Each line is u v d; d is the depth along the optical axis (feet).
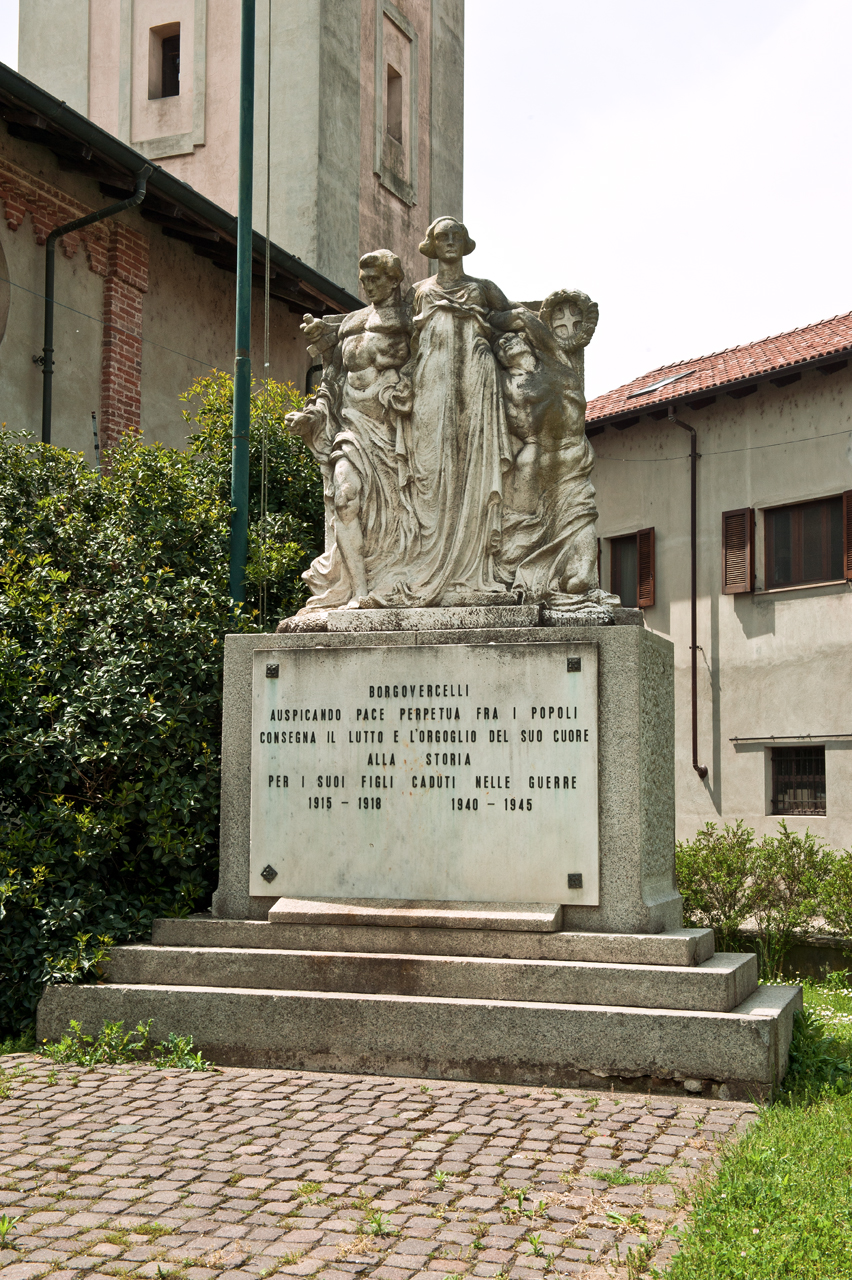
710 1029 18.80
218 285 55.62
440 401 24.17
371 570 24.52
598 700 21.67
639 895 21.18
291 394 43.55
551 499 24.29
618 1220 13.83
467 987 20.38
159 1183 14.98
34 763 24.07
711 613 67.77
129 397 49.39
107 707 24.17
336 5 76.38
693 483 68.80
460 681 22.27
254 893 22.91
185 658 25.61
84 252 47.80
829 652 62.64
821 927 36.24
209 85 76.23
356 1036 20.15
